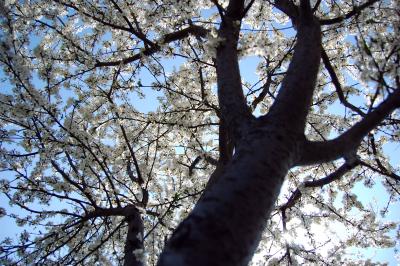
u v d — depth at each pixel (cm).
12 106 439
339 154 235
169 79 573
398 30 286
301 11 318
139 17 616
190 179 653
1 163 476
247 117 254
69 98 544
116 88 605
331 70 380
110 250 563
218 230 167
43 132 461
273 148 209
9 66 417
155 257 568
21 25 596
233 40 373
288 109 234
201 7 636
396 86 268
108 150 538
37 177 522
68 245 517
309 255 572
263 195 189
